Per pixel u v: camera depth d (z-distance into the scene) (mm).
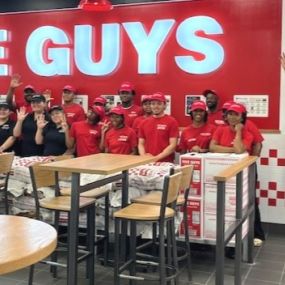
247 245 4160
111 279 3789
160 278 3041
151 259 3689
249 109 5367
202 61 5516
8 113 5727
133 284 3436
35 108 5355
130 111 5652
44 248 1472
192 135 4887
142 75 5797
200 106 4816
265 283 3703
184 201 3627
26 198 4242
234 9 5355
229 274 3904
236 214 3361
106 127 5117
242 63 5363
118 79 5918
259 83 5309
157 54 5703
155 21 5688
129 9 5801
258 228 4836
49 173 3525
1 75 6492
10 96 6121
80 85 6117
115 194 4004
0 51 6469
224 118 4887
